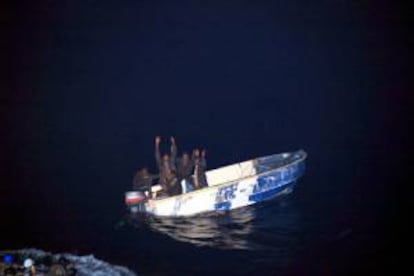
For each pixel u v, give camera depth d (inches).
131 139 4845.0
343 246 2544.3
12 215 3093.0
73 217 3051.2
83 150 4539.9
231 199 3026.6
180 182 3058.6
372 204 3034.0
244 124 5132.9
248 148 4480.8
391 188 3267.7
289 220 2859.3
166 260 2456.9
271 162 3280.0
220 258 2463.1
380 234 2647.6
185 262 2432.3
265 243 2608.3
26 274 2036.2
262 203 3110.2
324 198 3159.5
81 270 2228.1
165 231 2797.7
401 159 3818.9
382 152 4013.3
